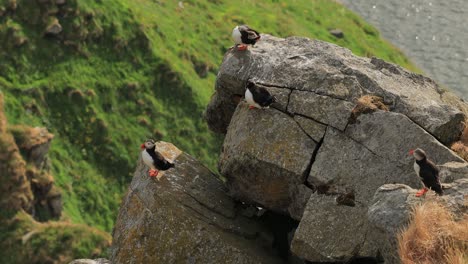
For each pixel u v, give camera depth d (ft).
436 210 63.57
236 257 81.46
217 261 81.46
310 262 80.33
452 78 298.97
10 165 186.29
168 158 93.97
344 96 83.51
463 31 338.75
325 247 76.89
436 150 77.15
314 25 298.76
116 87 240.73
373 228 68.08
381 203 66.74
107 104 235.81
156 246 82.74
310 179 80.69
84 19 247.09
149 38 255.29
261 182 85.20
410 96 85.87
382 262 74.43
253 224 87.97
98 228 207.41
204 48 269.85
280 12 299.79
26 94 225.15
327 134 81.87
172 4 285.64
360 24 314.35
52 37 240.12
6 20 234.99
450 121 81.76
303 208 83.25
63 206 205.16
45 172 199.31
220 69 91.30
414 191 66.85
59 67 236.63
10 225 182.09
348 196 78.33
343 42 290.76
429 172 66.39
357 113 81.66
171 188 87.61
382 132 79.77
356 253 75.31
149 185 87.30
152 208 84.43
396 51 304.30
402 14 349.20
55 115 226.38
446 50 320.29
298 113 83.87
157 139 233.35
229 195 90.84
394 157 78.18
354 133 81.00
